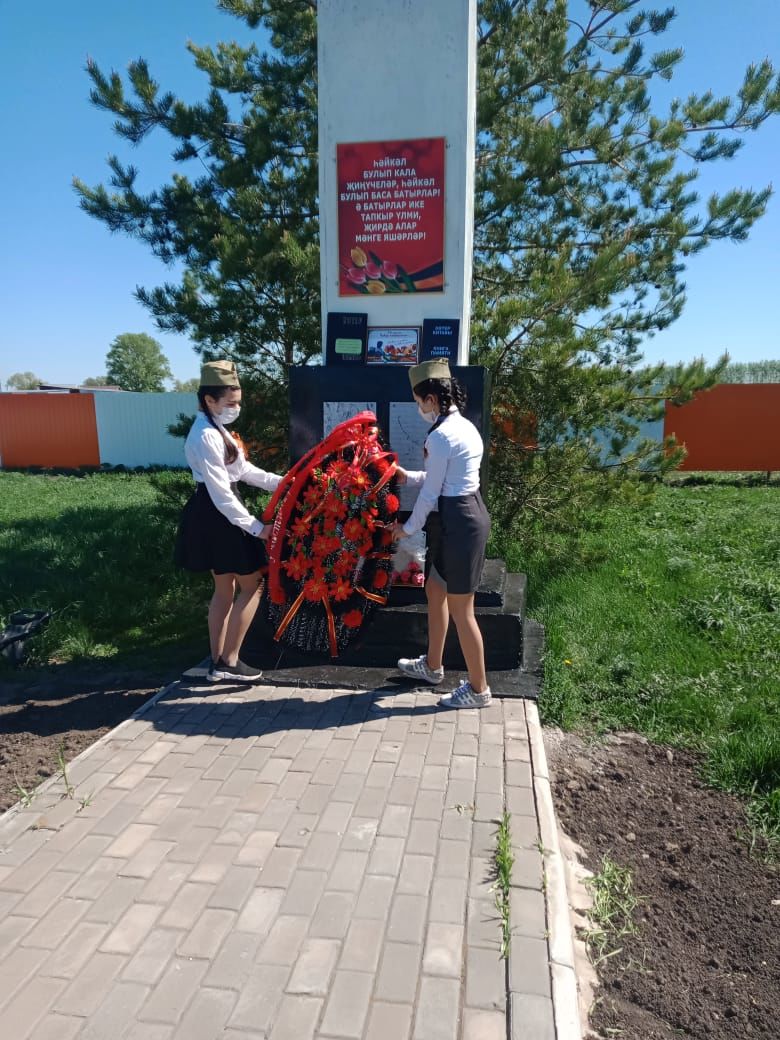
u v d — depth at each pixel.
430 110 4.70
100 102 7.79
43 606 6.10
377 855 2.68
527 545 7.04
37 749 3.79
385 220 4.84
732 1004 2.37
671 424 17.23
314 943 2.26
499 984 2.11
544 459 6.71
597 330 6.57
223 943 2.26
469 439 3.69
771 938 2.67
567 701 4.38
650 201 8.25
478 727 3.71
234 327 6.70
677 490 14.77
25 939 2.27
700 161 8.81
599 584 6.59
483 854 2.69
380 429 4.75
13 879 2.56
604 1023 2.25
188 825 2.88
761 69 8.31
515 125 7.68
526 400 6.54
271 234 6.48
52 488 15.59
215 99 7.82
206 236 7.30
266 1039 1.92
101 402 20.81
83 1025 1.96
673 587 6.58
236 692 4.18
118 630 5.82
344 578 4.00
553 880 2.55
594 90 8.23
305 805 3.01
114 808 3.00
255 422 6.78
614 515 10.00
